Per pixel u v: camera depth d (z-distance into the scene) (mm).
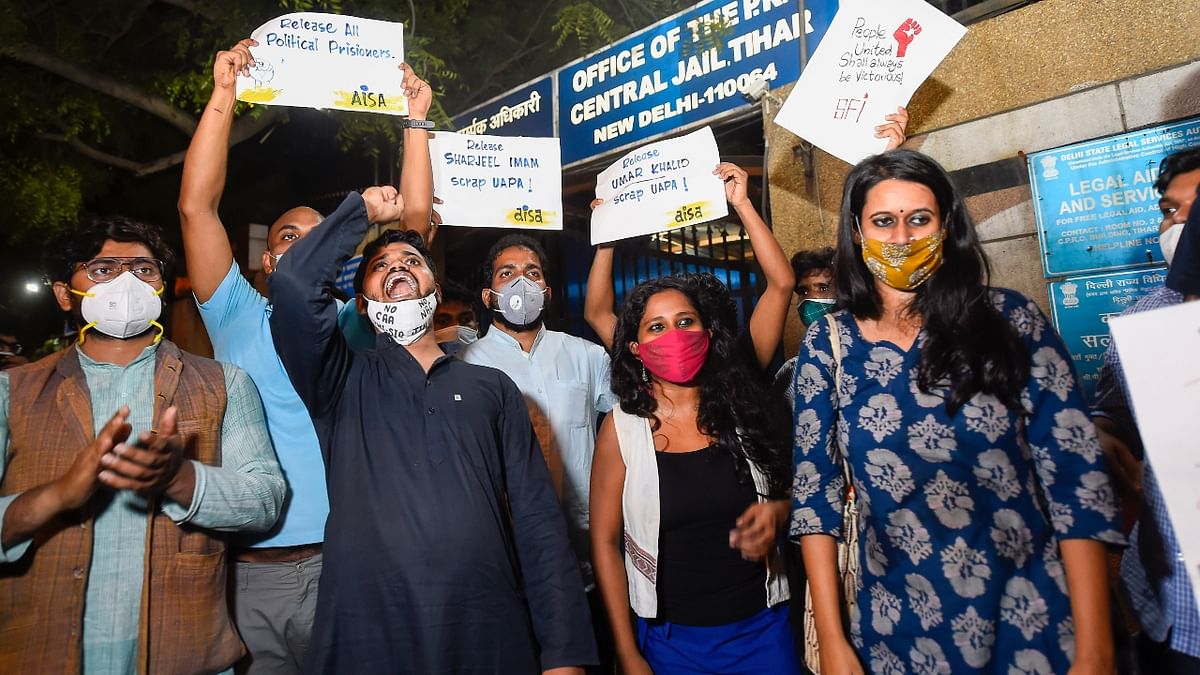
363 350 2332
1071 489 1542
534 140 3594
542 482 2109
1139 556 1801
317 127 8109
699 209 3098
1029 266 3377
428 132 3064
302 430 2363
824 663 1701
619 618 2225
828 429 1807
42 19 6730
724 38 4348
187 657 1892
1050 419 1579
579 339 3271
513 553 2041
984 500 1596
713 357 2451
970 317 1639
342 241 1941
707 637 2176
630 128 4891
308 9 5523
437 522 1863
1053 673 1527
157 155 8539
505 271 3109
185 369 2107
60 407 1939
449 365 2137
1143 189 3066
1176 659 1717
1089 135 3213
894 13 2928
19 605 1783
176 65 7293
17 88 6645
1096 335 3172
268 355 2381
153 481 1748
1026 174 3393
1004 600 1578
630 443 2305
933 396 1640
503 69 7203
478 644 1828
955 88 3617
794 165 4098
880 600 1691
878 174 1764
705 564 2201
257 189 9648
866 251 1765
